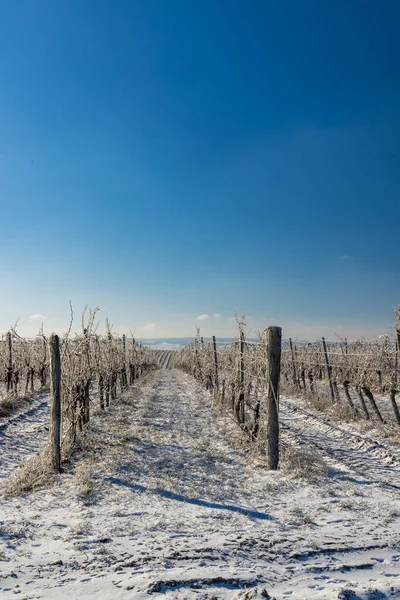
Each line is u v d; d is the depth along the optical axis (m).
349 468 6.33
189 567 3.16
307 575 3.07
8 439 8.38
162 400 15.33
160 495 5.17
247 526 4.18
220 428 9.77
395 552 3.47
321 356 15.53
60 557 3.40
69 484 5.49
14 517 4.36
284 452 6.96
